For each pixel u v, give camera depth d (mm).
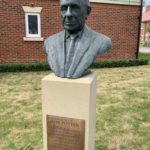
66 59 2691
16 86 6562
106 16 9594
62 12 2625
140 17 10102
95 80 2867
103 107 5012
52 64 2758
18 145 3607
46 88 2674
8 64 8438
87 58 2619
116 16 9734
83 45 2654
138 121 4367
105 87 6531
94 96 2869
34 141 3713
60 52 2729
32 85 6652
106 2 9406
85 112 2607
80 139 2709
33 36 8914
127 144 3619
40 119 4461
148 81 7238
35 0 8609
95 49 2635
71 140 2754
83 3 2561
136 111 4812
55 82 2619
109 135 3863
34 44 8984
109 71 8719
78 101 2600
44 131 2850
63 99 2648
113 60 9734
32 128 4125
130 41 10242
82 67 2621
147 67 9656
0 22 8383
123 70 8945
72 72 2631
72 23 2549
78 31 2691
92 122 2854
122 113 4703
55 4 8898
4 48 8625
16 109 4941
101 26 9625
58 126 2752
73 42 2686
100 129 4051
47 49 2881
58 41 2809
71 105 2639
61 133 2768
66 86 2592
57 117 2729
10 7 8383
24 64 8461
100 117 4516
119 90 6254
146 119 4445
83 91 2549
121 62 9664
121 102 5324
